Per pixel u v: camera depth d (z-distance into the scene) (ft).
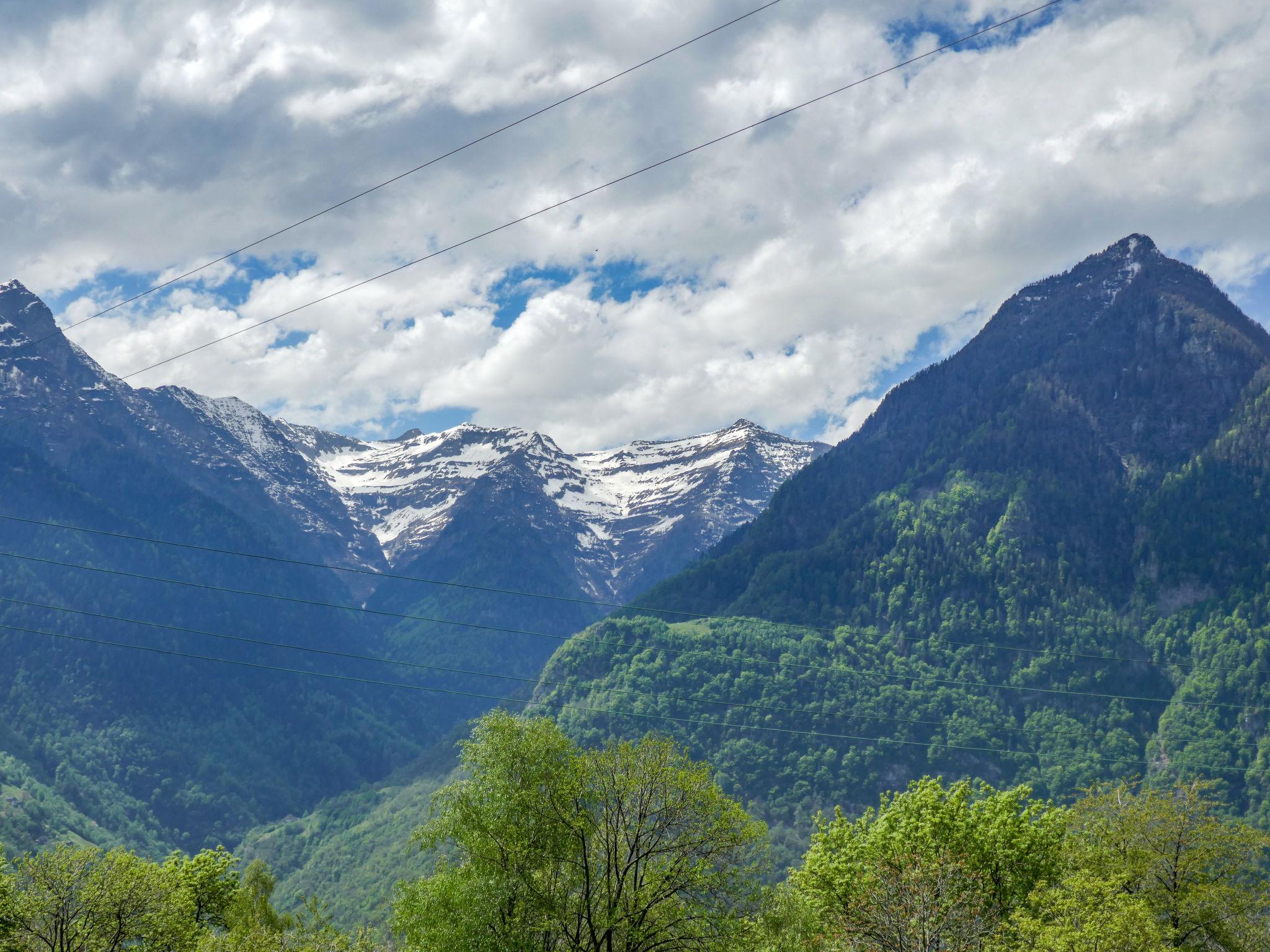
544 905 171.94
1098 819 216.95
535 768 185.78
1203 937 195.21
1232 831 207.72
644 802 179.63
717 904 175.63
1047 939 160.04
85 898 201.87
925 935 171.42
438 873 183.93
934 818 215.51
